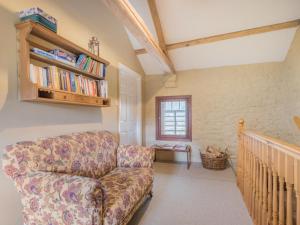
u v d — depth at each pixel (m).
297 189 1.14
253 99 4.07
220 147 4.27
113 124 3.27
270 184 1.62
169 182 3.08
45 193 1.30
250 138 2.20
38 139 1.69
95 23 2.75
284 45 3.53
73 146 1.87
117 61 3.39
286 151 1.27
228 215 2.09
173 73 4.52
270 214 1.61
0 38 1.52
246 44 3.61
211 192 2.69
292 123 3.56
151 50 2.87
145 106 4.82
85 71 2.26
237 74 4.16
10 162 1.38
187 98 4.52
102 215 1.32
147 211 2.17
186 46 3.71
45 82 1.71
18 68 1.64
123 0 1.80
